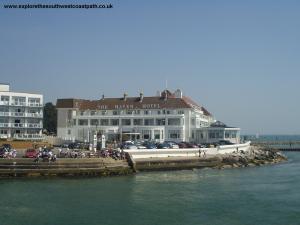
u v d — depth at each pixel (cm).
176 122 13875
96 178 7669
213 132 13975
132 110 14250
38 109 12731
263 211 5278
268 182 7725
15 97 12431
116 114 14375
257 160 11806
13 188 6475
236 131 14525
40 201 5641
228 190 6744
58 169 7569
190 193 6419
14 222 4672
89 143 10888
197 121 14588
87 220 4781
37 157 7594
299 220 4869
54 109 17575
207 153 10788
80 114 14662
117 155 8462
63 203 5553
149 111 14138
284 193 6494
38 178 7406
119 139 13500
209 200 5906
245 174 9038
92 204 5531
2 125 12094
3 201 5609
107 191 6419
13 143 10706
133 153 9175
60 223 4653
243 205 5603
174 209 5341
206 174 8869
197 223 4731
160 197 6062
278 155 14038
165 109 14038
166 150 9738
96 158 7994
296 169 10331
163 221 4797
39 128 12688
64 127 14600
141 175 8344
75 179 7438
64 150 9144
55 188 6544
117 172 8131
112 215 5009
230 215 5081
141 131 13838
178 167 9506
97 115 14462
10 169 7350
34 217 4872
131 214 5062
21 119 12425
